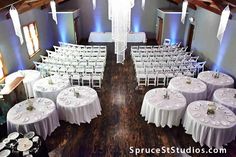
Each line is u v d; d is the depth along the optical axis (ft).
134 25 58.34
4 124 21.81
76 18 52.90
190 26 48.01
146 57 37.78
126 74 36.52
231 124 18.90
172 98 22.89
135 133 22.27
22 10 32.14
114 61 42.42
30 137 17.78
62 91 24.49
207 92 27.58
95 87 31.91
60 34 51.83
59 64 35.01
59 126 23.02
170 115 21.83
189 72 32.07
